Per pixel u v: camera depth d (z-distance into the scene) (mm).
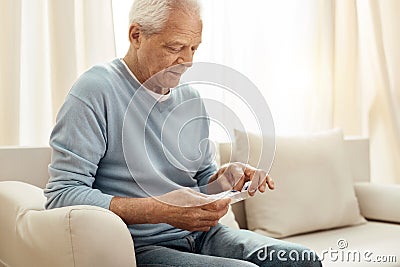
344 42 3826
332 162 2959
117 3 3053
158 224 1979
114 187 1923
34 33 2795
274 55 3562
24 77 2795
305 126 3664
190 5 1889
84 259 1581
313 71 3668
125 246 1623
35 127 2809
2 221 2021
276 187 2785
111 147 1900
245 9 3445
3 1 2625
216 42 3340
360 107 3885
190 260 1784
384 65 3879
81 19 2857
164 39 1868
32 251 1734
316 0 3648
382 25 4020
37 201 1939
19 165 2342
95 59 2857
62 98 2756
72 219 1591
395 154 3945
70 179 1798
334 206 2893
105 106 1868
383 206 3107
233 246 1976
